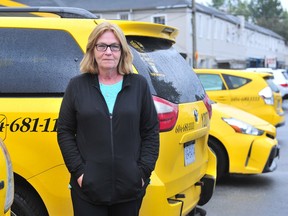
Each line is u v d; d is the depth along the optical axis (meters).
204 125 4.24
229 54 49.41
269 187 6.94
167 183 3.58
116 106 2.97
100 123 2.94
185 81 4.08
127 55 3.06
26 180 3.51
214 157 4.58
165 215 3.49
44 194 3.51
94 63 3.05
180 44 37.69
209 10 44.31
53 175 3.49
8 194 2.70
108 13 39.00
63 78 3.62
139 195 3.04
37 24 3.76
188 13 37.44
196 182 4.20
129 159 2.97
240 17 53.88
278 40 75.12
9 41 3.74
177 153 3.68
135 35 3.70
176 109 3.63
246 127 6.72
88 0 40.22
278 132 13.16
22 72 3.66
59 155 3.48
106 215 3.05
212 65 44.34
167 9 37.59
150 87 3.52
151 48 3.86
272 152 6.79
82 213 3.02
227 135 6.70
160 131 3.48
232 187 6.94
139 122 3.06
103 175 2.93
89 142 2.96
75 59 3.65
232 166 6.71
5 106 3.55
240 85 10.46
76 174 2.98
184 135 3.74
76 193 3.03
